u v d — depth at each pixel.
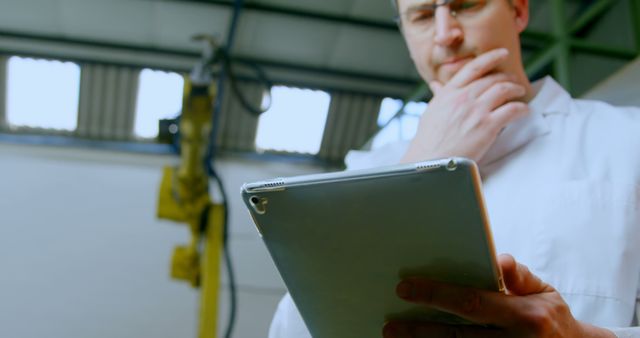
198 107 2.12
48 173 3.69
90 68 3.56
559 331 0.56
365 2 3.12
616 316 0.79
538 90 1.04
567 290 0.81
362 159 1.15
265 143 3.93
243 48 3.44
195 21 3.26
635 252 0.82
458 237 0.55
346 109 3.79
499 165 0.95
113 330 3.39
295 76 3.61
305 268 0.65
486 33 0.98
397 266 0.60
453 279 0.58
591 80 2.92
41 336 3.32
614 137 0.91
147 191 3.75
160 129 2.31
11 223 3.53
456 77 0.96
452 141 0.92
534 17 3.07
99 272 3.51
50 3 3.20
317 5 3.17
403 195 0.54
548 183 0.89
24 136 3.76
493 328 0.58
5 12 3.25
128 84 3.63
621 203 0.84
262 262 3.69
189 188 2.28
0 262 3.44
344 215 0.58
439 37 0.98
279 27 3.31
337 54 3.49
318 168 3.95
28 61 3.50
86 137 3.82
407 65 3.55
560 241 0.83
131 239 3.62
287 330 0.93
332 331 0.73
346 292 0.65
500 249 0.87
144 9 3.21
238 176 3.85
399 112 3.53
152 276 3.54
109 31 3.36
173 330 3.43
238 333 3.50
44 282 3.44
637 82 1.90
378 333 0.69
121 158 3.81
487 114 0.91
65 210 3.62
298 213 0.60
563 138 0.93
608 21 2.95
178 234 3.69
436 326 0.61
